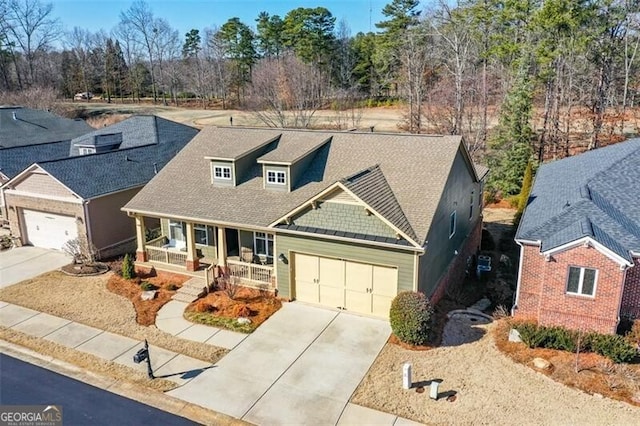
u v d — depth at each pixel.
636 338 15.94
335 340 17.14
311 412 13.48
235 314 19.02
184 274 22.22
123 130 35.00
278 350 16.59
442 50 54.06
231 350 16.66
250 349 16.69
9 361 16.27
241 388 14.61
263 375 15.22
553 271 16.41
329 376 15.10
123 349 16.84
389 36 73.25
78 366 15.90
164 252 22.84
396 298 16.92
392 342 16.92
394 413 13.34
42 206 26.31
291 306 19.72
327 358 16.08
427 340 16.78
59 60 103.94
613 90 45.44
